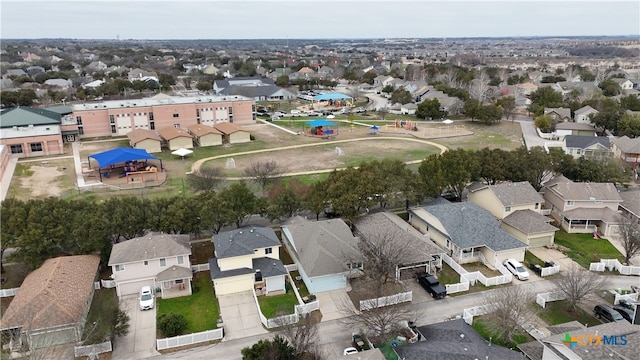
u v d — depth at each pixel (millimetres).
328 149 98938
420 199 61750
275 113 142375
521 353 33906
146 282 43938
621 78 192125
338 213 56062
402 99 157375
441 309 41281
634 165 79125
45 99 155375
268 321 38562
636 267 47531
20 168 83438
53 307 37062
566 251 52625
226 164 85500
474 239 50250
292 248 50281
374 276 41656
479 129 121875
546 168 65562
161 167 82250
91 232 46125
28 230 45094
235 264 44094
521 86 178375
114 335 36219
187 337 36500
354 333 37344
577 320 39812
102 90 163625
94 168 82875
